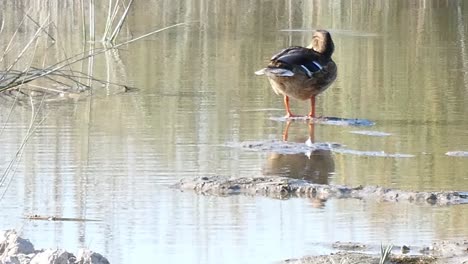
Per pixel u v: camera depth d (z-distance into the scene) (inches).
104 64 757.9
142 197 386.9
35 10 1023.0
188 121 544.7
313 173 433.7
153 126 529.0
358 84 679.1
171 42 887.1
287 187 402.6
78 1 1109.7
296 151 477.1
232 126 534.0
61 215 360.8
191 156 460.1
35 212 363.6
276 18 1076.5
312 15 1107.3
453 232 345.4
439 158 464.4
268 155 467.2
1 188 396.8
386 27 1022.4
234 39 909.2
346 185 410.0
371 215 367.2
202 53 819.4
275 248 325.4
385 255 299.7
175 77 700.7
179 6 1159.6
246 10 1138.0
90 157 453.7
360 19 1087.0
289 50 559.2
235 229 347.6
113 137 498.3
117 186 403.5
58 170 427.5
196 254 317.7
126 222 353.1
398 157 467.2
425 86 672.4
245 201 386.3
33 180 410.3
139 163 443.5
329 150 480.1
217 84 671.8
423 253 322.3
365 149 484.1
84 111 569.3
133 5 1153.4
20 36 874.8
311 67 550.9
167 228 346.3
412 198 391.9
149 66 751.1
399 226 353.1
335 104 606.9
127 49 841.5
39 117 547.2
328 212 371.6
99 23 1006.4
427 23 1058.7
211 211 369.7
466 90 658.2
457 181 420.2
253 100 615.5
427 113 580.7
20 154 453.4
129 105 591.5
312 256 314.7
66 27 970.1
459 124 547.2
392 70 740.0
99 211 366.6
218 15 1093.8
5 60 728.3
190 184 406.3
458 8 1198.9
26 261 284.7
